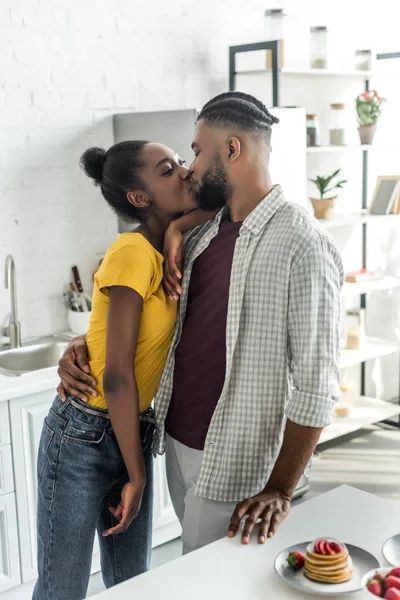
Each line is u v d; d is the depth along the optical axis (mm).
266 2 3998
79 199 3432
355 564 1405
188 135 3156
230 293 1727
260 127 1729
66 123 3336
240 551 1491
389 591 1271
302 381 1660
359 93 4551
